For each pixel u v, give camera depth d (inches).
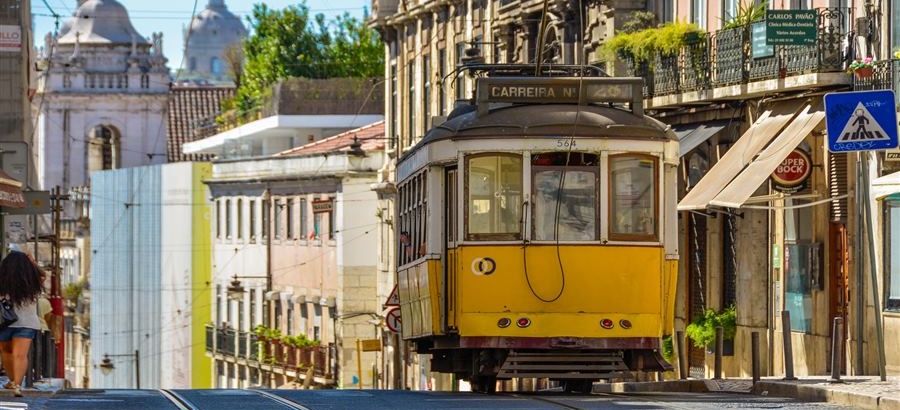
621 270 1625.2
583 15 2832.2
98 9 7628.0
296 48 5994.1
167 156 7022.6
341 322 4293.8
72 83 7573.8
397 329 2325.3
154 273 5723.4
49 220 6535.4
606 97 1679.4
